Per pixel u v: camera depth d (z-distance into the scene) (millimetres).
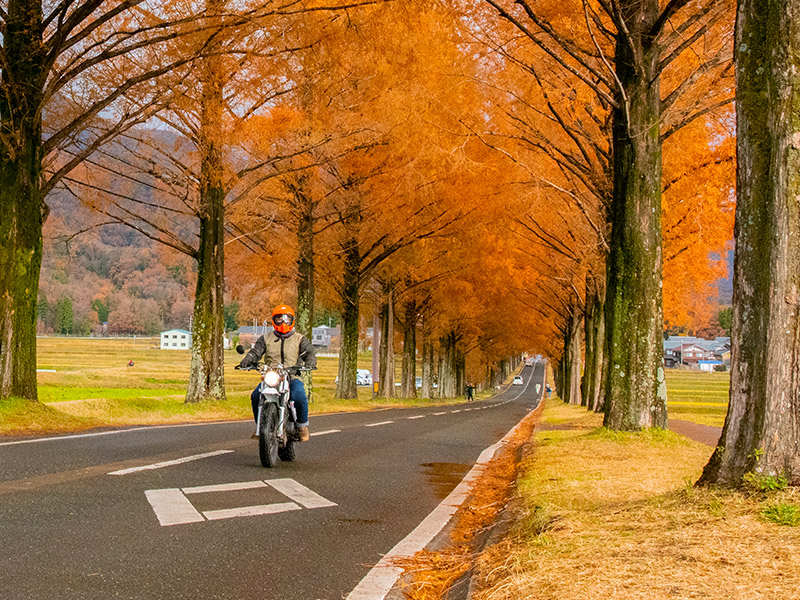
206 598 3559
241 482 6980
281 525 5309
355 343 31219
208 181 16688
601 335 25031
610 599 2918
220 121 15297
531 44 14383
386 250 27859
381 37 14844
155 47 13117
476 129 18281
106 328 179500
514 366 187750
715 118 15414
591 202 17922
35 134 12250
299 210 23156
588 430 15422
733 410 4926
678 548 3605
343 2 14766
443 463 9797
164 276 182875
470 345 65500
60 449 8664
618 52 12453
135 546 4430
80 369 69312
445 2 12906
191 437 10898
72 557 4098
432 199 24062
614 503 5547
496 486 8195
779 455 4617
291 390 8633
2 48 11453
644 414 12414
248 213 21484
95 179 16875
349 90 19875
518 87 16250
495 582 3664
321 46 14695
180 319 183125
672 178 18500
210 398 18438
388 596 3814
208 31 12773
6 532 4551
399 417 20641
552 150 17297
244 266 24266
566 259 26656
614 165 12836
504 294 35375
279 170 18812
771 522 3975
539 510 5223
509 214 22844
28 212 12250
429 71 17219
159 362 103875
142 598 3480
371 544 4973
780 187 4734
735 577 3082
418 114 18484
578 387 40438
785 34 4758
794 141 4715
